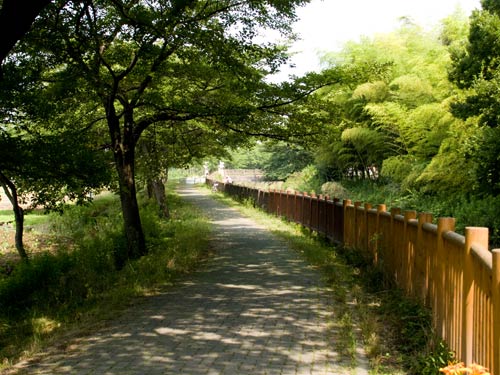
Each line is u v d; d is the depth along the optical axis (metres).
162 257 11.82
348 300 8.05
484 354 3.83
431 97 19.27
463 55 13.94
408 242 7.52
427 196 17.41
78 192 9.93
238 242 15.66
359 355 5.51
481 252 3.98
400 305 6.71
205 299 8.31
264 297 8.39
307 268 11.09
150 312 7.53
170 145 18.81
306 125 13.52
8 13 6.43
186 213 24.77
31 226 22.72
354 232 11.91
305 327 6.62
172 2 10.11
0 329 7.70
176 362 5.35
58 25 9.86
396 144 21.11
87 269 10.60
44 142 8.92
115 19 10.91
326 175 30.08
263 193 27.61
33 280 10.09
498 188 12.19
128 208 13.15
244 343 5.98
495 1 13.49
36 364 5.46
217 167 64.12
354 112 21.95
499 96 11.59
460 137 14.72
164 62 11.40
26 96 8.87
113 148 13.03
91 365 5.33
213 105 12.55
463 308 4.45
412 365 4.97
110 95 11.97
